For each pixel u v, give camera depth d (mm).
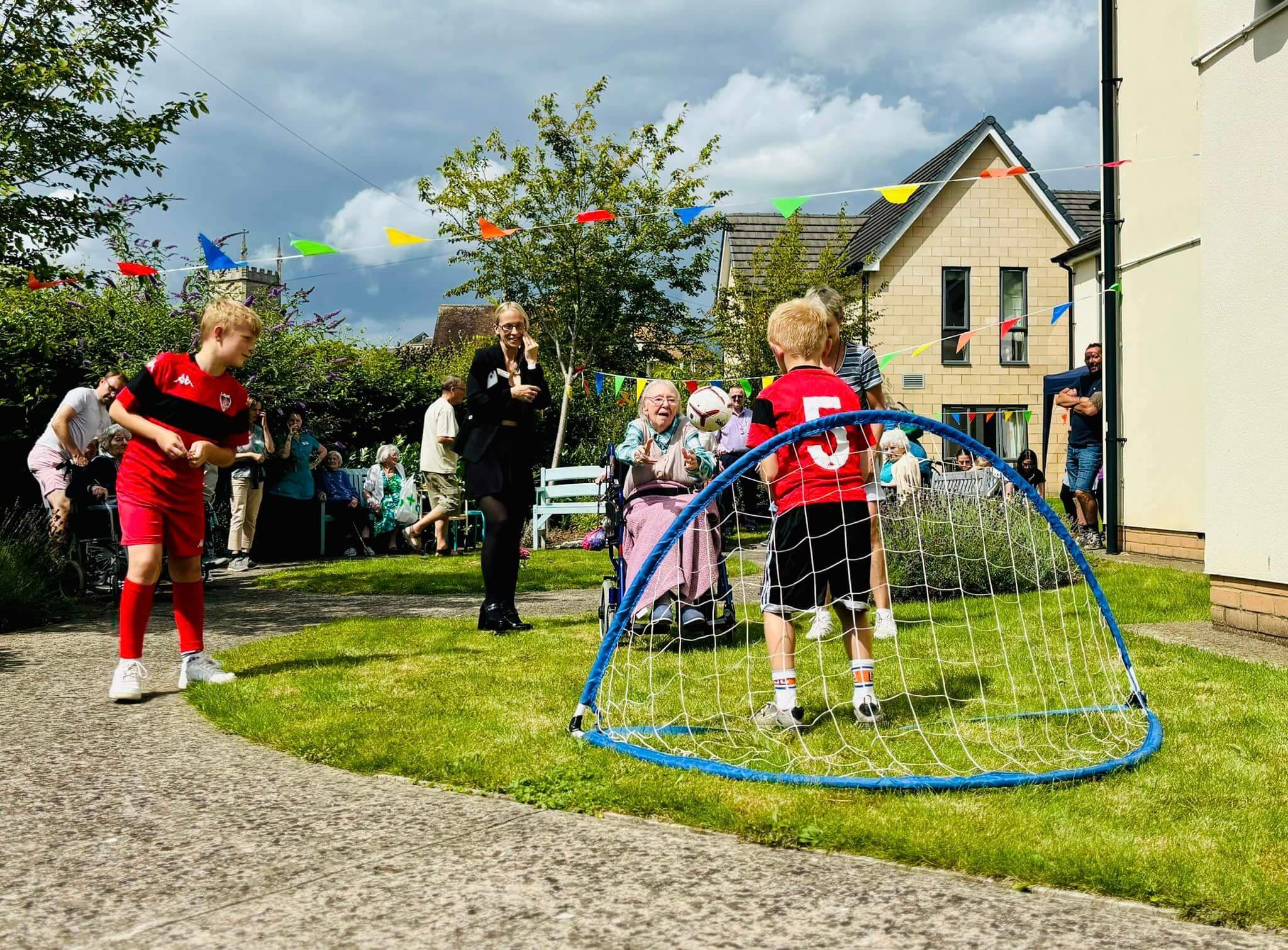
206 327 4609
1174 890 2379
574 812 3006
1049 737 3717
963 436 3850
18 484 9555
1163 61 10000
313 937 2186
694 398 5680
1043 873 2480
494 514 6141
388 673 4836
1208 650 5355
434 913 2307
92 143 7305
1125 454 10766
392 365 15914
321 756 3531
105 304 10477
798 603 3857
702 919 2279
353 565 11117
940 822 2807
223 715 4074
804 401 3920
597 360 17516
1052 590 7695
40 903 2359
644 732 3771
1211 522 6035
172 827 2865
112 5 7402
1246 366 5711
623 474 5938
